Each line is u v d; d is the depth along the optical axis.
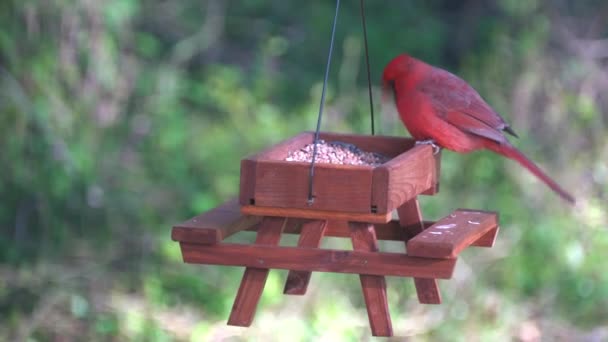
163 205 13.48
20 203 12.58
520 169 14.20
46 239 12.40
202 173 14.26
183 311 11.59
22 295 11.43
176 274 12.06
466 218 6.59
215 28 16.98
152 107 15.30
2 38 12.49
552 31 16.28
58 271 11.83
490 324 12.06
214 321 11.47
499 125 8.11
